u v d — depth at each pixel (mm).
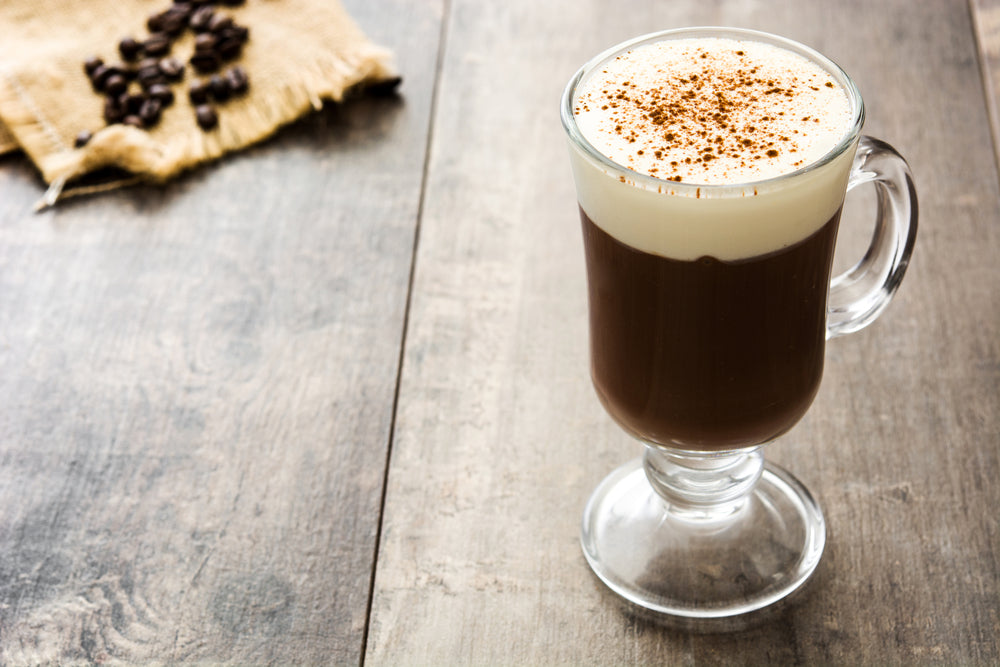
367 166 869
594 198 643
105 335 800
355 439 749
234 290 814
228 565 710
